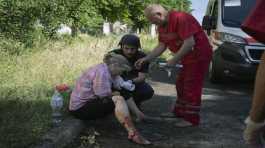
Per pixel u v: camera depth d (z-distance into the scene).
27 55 11.10
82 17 17.52
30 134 5.33
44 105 6.64
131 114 7.08
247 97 9.59
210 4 13.11
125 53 6.72
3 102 6.50
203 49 6.53
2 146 4.90
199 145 5.99
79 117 6.12
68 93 7.36
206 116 7.56
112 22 30.23
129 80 6.47
